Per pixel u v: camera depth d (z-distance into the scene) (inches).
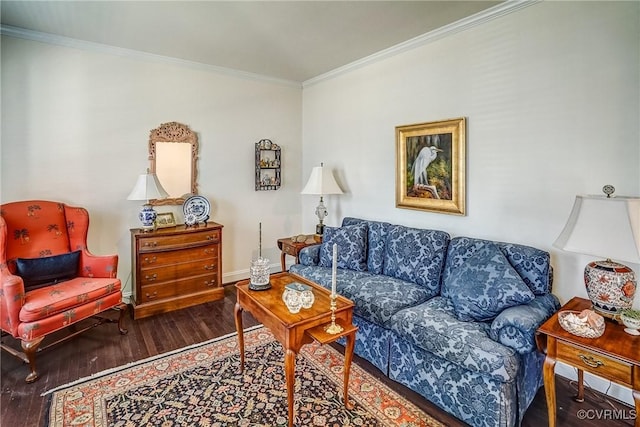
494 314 78.7
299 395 82.0
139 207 140.0
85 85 125.9
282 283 94.3
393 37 120.2
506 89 99.2
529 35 93.5
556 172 90.2
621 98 79.0
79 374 89.9
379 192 142.4
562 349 62.9
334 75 160.4
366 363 96.6
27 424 71.9
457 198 112.5
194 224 144.5
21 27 111.2
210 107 155.0
